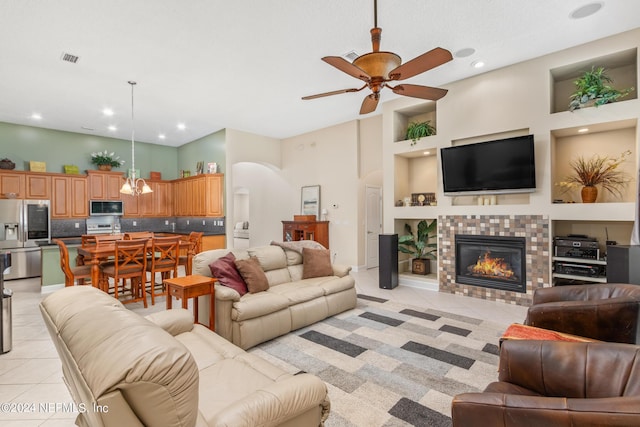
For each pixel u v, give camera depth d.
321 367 2.62
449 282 4.80
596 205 3.61
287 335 3.28
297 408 1.32
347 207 6.68
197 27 3.18
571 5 2.93
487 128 4.33
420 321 3.65
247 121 6.52
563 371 1.41
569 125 3.74
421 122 5.50
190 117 6.20
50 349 2.96
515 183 4.04
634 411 0.92
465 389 2.29
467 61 4.02
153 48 3.57
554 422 1.01
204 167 7.77
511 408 1.08
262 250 3.81
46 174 6.59
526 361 1.52
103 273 4.25
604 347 1.38
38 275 6.23
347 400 2.17
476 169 4.34
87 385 0.86
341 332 3.35
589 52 3.62
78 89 4.70
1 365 2.66
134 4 2.81
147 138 7.96
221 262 3.31
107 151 7.74
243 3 2.82
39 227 6.32
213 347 2.06
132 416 0.87
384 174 5.49
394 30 3.30
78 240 5.80
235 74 4.27
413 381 2.40
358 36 3.39
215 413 1.35
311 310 3.49
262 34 3.33
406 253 5.79
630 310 2.03
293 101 5.32
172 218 8.62
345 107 5.68
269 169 8.45
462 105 4.55
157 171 8.59
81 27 3.14
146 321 1.08
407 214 5.20
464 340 3.13
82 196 7.07
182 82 4.50
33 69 4.04
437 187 4.88
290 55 3.78
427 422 1.94
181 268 7.00
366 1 2.82
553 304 2.28
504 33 3.39
